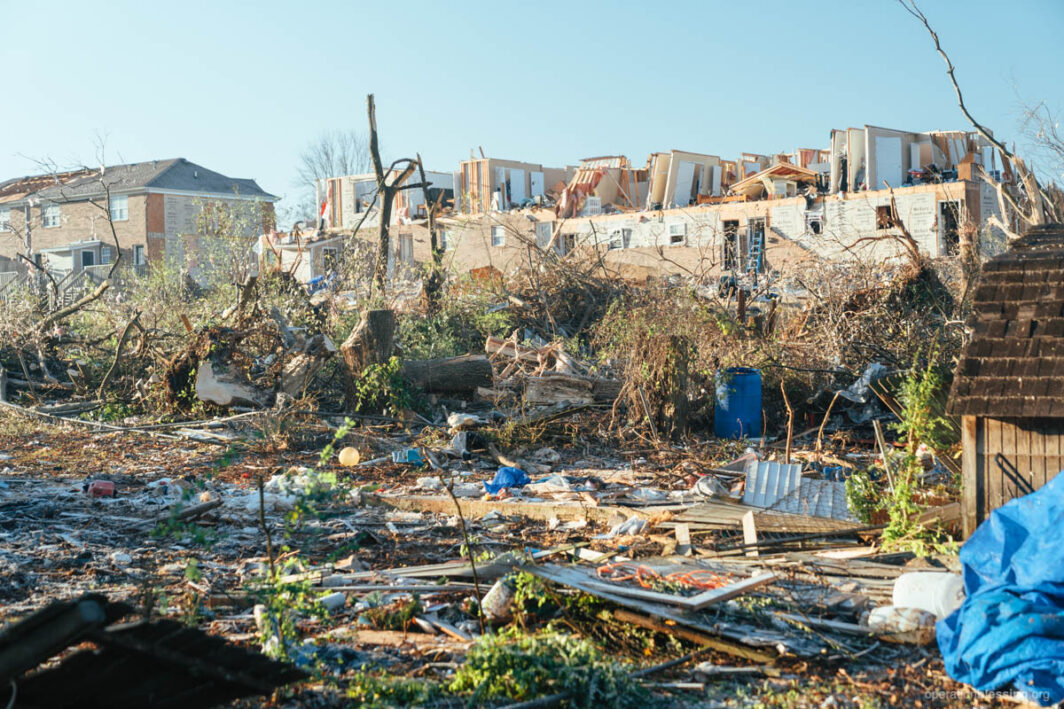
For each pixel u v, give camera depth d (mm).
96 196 51531
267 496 8547
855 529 6934
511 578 5578
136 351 16578
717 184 46438
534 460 11086
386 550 7238
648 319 17219
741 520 7488
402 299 20547
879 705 4262
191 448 12008
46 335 17797
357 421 12867
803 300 17688
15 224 55594
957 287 16078
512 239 41219
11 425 13633
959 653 4500
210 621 5430
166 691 3201
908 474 7293
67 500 8945
